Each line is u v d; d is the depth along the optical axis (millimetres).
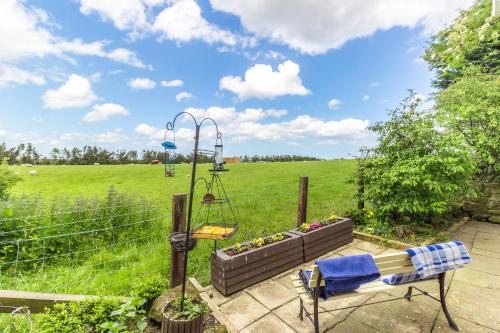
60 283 3654
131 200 6137
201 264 4105
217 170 3064
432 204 4980
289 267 3873
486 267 3881
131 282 3631
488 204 6574
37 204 5160
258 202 9234
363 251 4637
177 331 2107
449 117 5738
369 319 2662
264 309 2893
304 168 22359
